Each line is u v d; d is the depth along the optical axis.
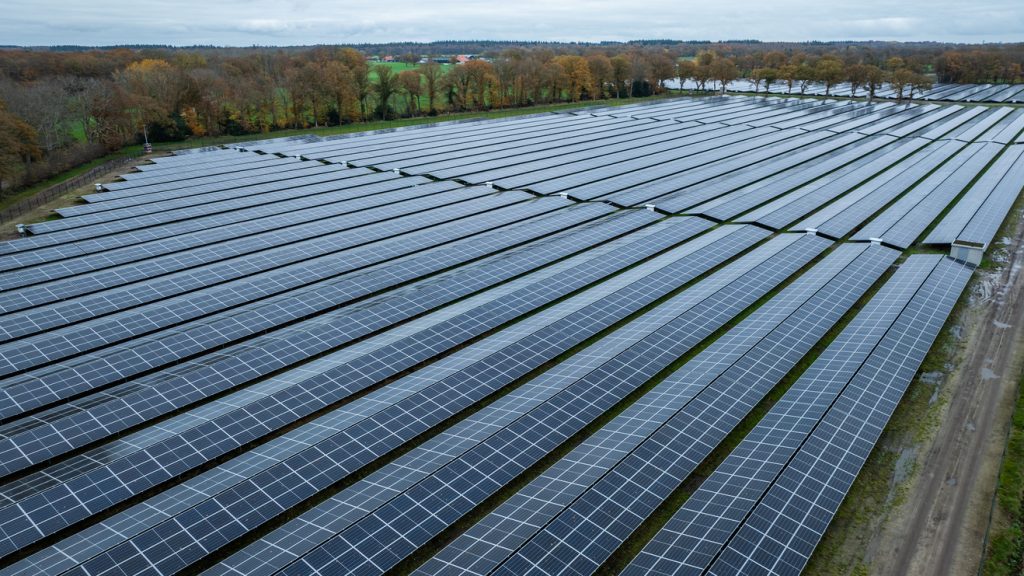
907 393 39.06
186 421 35.47
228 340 46.06
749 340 43.22
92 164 114.81
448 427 35.81
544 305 51.34
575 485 29.94
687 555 25.97
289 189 90.06
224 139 150.12
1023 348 43.91
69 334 45.53
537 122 170.50
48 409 38.09
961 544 28.06
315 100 168.75
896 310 46.28
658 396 37.47
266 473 30.86
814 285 51.56
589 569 26.00
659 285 53.62
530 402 36.62
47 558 25.89
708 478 30.91
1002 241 64.31
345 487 32.22
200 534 27.50
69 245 65.06
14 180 94.56
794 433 33.38
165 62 187.62
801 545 26.83
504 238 67.31
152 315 49.16
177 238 68.38
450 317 47.28
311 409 37.28
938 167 102.38
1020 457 33.19
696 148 123.69
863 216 72.19
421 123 178.88
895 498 30.80
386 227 72.62
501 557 25.86
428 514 28.80
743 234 65.75
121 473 31.16
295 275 57.47
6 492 29.89
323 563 25.84
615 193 87.25
